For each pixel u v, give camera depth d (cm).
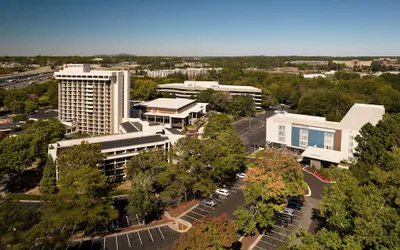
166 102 19888
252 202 7062
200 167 8312
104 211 6719
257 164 8544
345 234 5162
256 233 6950
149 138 11444
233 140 10225
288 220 7362
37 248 5334
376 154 8494
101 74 14400
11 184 9794
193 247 4847
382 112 13175
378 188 6406
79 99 15100
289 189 7406
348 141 11544
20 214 5075
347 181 6525
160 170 8625
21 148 9644
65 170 7969
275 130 13388
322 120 13262
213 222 5347
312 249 4738
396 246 4281
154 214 7831
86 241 6650
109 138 11369
